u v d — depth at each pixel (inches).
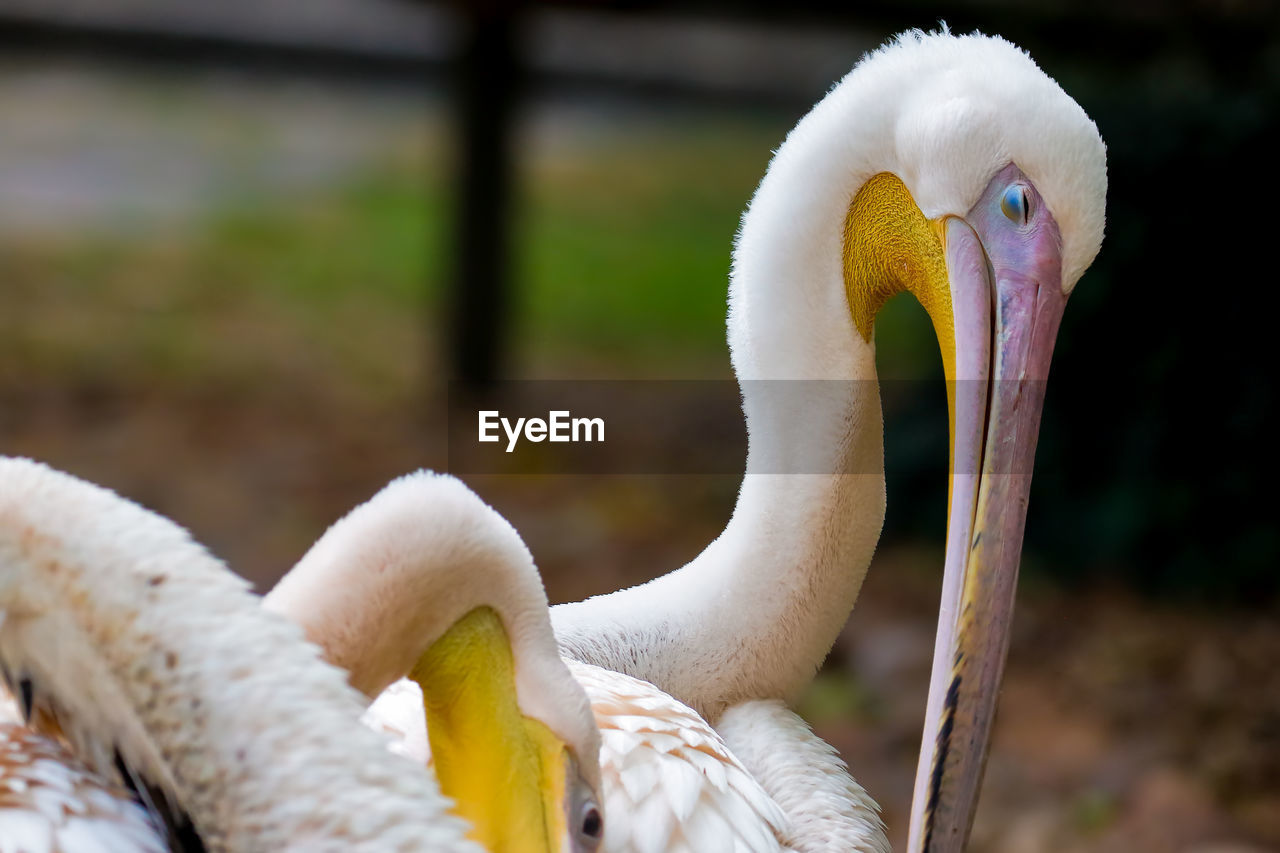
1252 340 231.6
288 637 55.7
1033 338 82.2
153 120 609.6
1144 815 166.2
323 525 257.9
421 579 63.9
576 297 418.6
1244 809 167.8
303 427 305.7
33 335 346.9
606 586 236.1
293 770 53.6
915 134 86.8
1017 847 162.6
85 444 288.0
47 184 496.1
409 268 438.9
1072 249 82.9
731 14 286.0
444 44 377.4
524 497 274.7
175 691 53.9
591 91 431.8
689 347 379.6
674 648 92.2
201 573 55.8
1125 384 238.2
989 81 85.7
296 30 379.9
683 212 543.8
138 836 55.2
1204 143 235.8
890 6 275.3
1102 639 213.8
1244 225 232.7
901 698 194.9
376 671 64.3
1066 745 184.7
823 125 93.1
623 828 69.9
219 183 521.7
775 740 88.9
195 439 294.8
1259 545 228.4
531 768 66.5
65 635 54.7
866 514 94.7
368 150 594.9
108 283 394.9
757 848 72.6
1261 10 260.1
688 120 659.4
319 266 432.1
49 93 629.9
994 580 79.7
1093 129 83.8
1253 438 230.4
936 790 78.5
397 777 54.7
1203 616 222.7
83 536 54.9
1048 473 242.2
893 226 90.9
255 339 361.4
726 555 94.4
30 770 55.6
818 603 93.7
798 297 94.0
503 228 328.2
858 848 81.6
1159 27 268.1
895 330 307.4
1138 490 235.0
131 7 370.3
